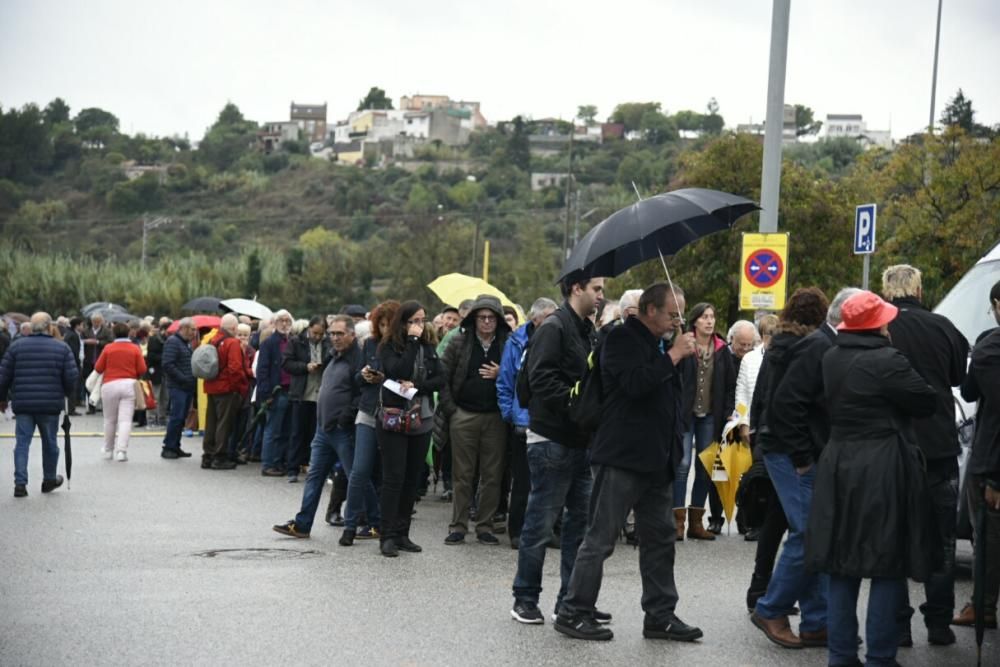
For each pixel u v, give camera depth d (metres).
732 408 11.77
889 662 6.78
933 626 7.79
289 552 10.66
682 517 11.71
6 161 134.00
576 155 147.88
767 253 15.47
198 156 149.75
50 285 69.06
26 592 8.80
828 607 6.90
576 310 8.35
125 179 133.50
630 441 7.52
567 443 8.03
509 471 12.40
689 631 7.66
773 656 7.34
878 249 27.55
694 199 7.70
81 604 8.41
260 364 16.58
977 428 7.56
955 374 7.74
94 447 20.23
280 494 14.73
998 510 7.52
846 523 6.64
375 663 7.00
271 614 8.20
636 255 8.43
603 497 7.61
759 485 8.23
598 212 98.62
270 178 138.88
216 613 8.20
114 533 11.52
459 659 7.12
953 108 75.38
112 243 116.50
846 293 7.55
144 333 28.39
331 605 8.51
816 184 27.91
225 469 17.31
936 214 27.08
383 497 10.57
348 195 127.94
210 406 17.27
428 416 10.74
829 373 6.86
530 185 138.00
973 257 26.59
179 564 9.99
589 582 7.65
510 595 8.96
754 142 28.55
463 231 73.62
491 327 11.47
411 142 174.00
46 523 12.03
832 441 6.84
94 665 6.84
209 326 22.94
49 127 140.25
